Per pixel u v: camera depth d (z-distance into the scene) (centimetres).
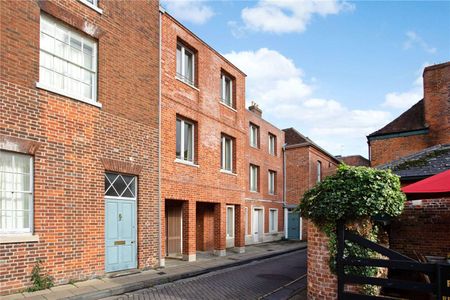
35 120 855
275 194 2689
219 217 1647
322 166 3159
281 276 1173
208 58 1619
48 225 862
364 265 609
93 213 978
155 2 1285
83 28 992
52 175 883
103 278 984
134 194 1149
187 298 857
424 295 715
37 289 822
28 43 852
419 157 1163
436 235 971
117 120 1083
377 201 641
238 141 1856
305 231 2703
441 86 1758
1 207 798
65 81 960
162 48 1314
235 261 1460
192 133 1520
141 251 1138
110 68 1071
